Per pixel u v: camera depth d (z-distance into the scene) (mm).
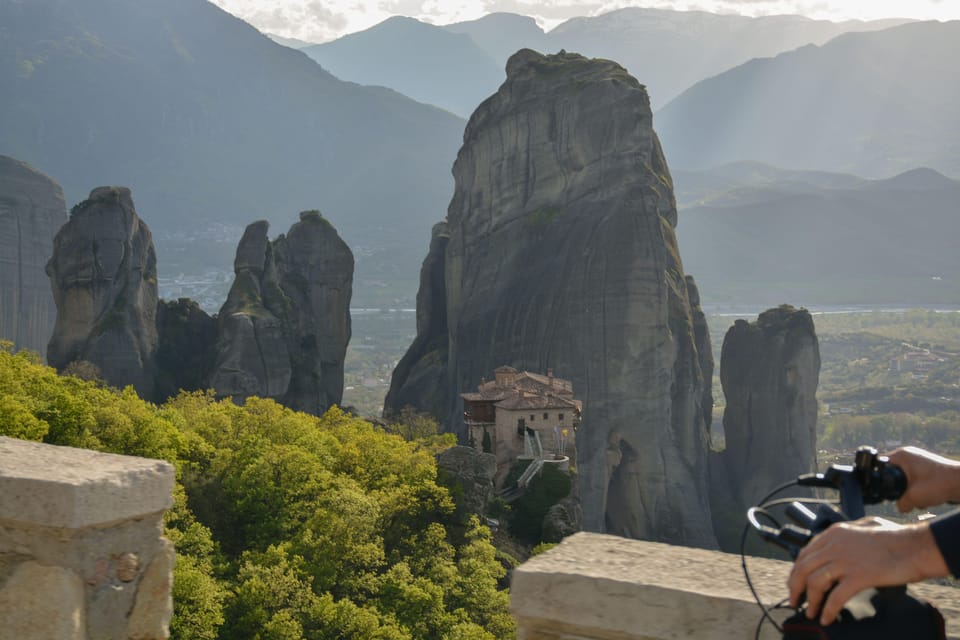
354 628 50094
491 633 58969
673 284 180250
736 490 188375
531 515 103938
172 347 172375
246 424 88812
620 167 180500
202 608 45000
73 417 61188
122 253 163000
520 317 180125
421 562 66562
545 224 185125
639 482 168875
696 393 176000
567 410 114688
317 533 62531
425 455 84312
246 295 173500
